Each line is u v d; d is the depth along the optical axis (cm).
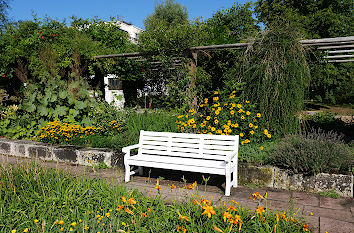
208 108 572
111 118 650
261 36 604
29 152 635
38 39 933
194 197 318
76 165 548
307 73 564
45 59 873
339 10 1964
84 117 771
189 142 464
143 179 473
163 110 715
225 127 512
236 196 388
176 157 481
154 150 486
